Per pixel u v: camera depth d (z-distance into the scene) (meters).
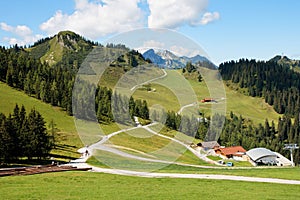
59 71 96.19
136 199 21.34
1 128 44.34
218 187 26.38
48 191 23.44
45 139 49.28
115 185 25.30
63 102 74.06
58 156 48.56
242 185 27.66
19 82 107.12
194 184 27.27
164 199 21.50
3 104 89.00
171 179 28.94
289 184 28.61
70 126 65.50
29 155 46.34
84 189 23.92
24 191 23.47
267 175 33.69
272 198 22.53
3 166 42.78
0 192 23.12
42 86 94.38
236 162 72.81
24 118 50.50
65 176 29.33
